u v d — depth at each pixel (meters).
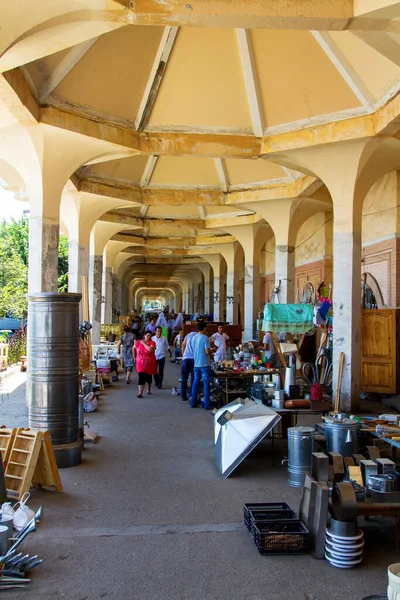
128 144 10.17
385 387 10.95
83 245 14.95
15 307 24.83
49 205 10.08
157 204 14.98
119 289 29.38
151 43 9.02
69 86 8.95
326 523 4.23
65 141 9.68
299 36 8.60
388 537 4.61
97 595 3.57
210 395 11.33
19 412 9.99
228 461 6.22
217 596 3.58
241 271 26.86
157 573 3.88
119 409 10.62
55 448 6.48
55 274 10.20
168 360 22.69
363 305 12.65
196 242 23.34
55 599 3.52
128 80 9.46
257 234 19.36
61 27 5.68
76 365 6.75
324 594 3.63
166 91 9.80
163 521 4.85
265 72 9.45
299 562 4.11
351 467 4.80
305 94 9.48
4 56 6.18
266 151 10.34
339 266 10.24
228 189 14.88
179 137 10.41
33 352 6.64
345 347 10.11
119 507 5.19
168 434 8.38
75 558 4.10
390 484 4.34
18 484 5.32
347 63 8.55
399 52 6.37
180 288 61.56
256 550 4.29
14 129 9.20
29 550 4.23
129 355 14.73
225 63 9.42
